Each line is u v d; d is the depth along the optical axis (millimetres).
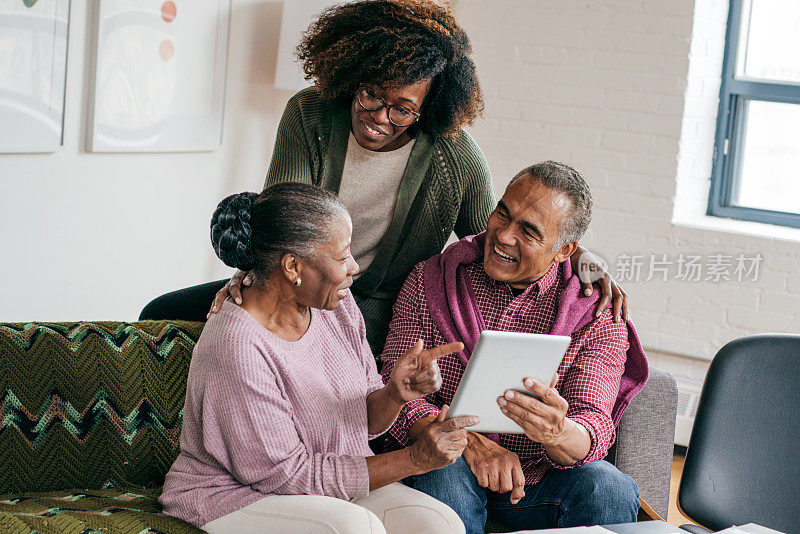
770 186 4215
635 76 4121
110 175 3471
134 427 1982
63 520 1690
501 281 2201
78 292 3447
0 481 1851
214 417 1755
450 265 2262
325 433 1857
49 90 3160
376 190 2383
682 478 2100
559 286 2221
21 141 3100
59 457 1908
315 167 2389
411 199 2383
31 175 3195
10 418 1862
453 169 2416
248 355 1744
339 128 2346
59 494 1889
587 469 2068
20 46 3031
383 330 2494
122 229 3564
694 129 4133
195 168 3814
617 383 2180
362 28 2217
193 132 3717
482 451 2041
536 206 2064
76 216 3379
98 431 1948
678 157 4074
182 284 3881
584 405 2090
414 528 1840
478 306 2238
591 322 2182
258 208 1783
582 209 2098
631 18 4105
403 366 1856
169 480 1833
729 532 1719
